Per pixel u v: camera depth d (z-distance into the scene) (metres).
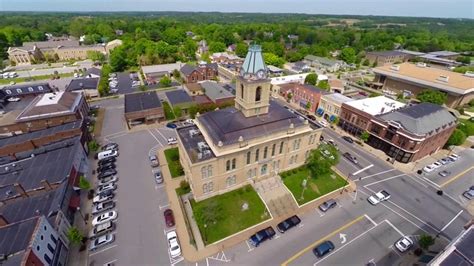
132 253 47.72
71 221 53.34
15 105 97.38
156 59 185.88
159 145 82.81
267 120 60.62
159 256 47.28
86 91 118.38
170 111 105.62
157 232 51.84
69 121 84.69
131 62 174.50
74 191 57.62
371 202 60.69
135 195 61.12
